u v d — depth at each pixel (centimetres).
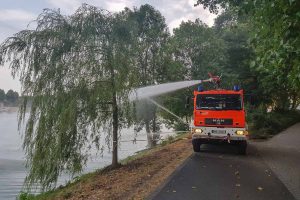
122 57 1276
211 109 1466
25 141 1248
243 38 2728
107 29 1301
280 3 676
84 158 1250
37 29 1261
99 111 1269
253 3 769
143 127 3138
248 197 838
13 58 1246
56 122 1206
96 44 1268
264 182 993
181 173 1106
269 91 2547
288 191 898
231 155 1482
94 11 1284
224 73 2670
